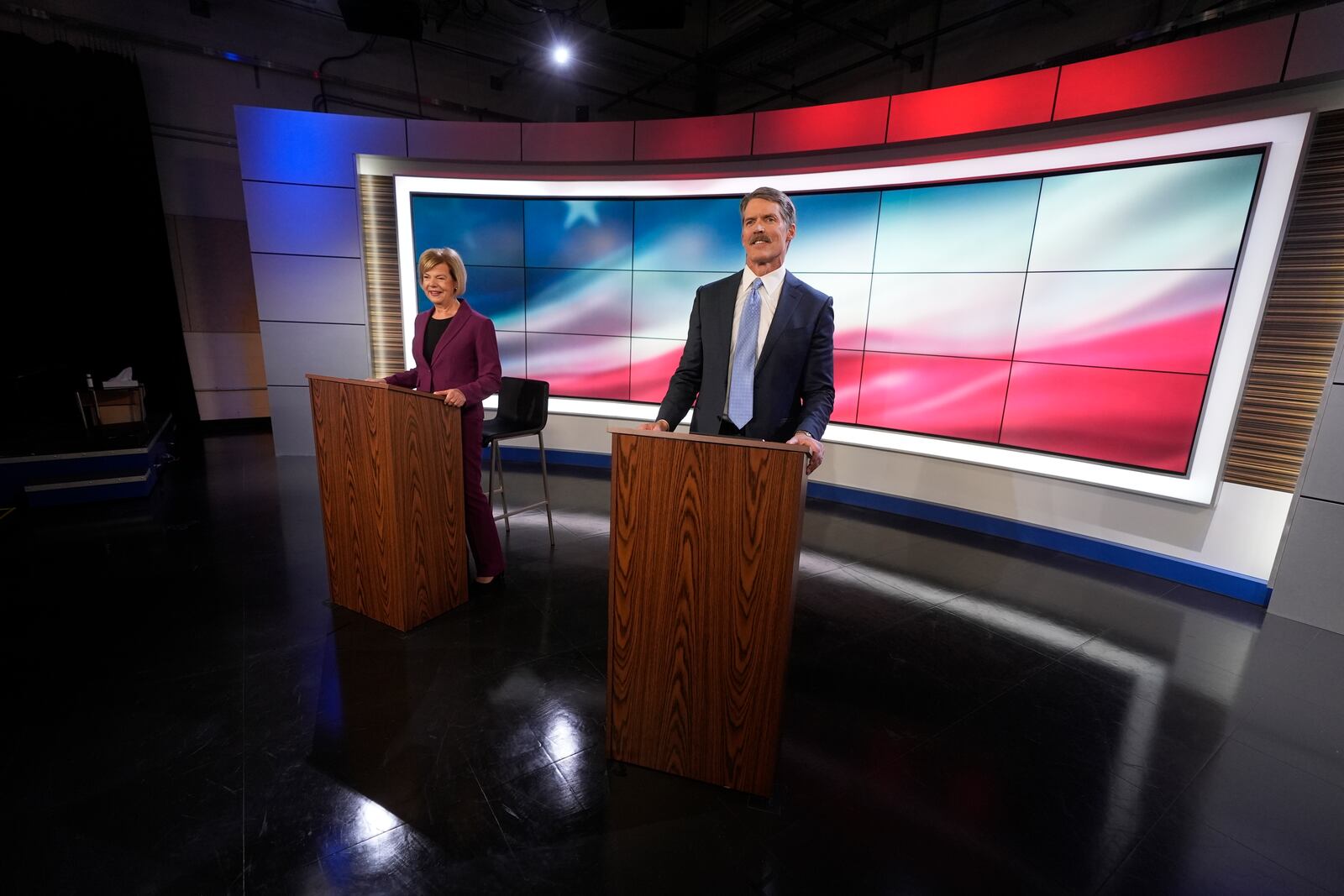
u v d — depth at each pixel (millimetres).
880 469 4074
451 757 1666
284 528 3375
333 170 4543
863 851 1401
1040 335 3420
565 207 4609
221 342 6156
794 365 1751
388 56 6430
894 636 2443
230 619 2377
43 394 5211
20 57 4828
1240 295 2805
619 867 1339
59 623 2318
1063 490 3406
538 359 4945
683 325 4594
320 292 4750
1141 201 3025
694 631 1460
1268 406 2764
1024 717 1938
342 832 1411
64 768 1580
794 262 4191
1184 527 3045
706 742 1533
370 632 2309
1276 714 2002
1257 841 1477
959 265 3639
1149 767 1729
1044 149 3246
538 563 3025
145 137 5379
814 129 3781
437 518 2375
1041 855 1409
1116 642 2453
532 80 7238
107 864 1307
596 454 4980
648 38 6656
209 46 5574
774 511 1318
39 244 5094
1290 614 2693
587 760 1673
